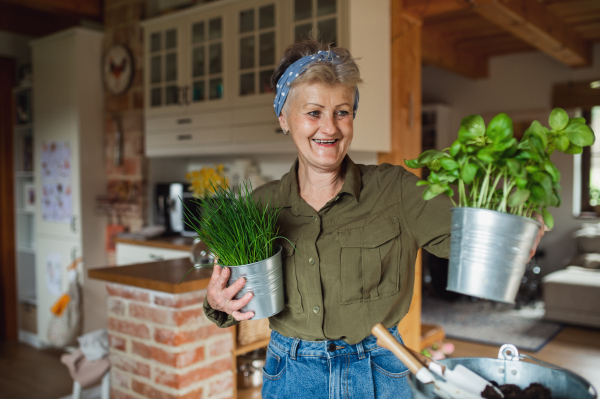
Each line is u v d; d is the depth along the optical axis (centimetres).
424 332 326
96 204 405
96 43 408
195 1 361
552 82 622
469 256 76
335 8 277
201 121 346
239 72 323
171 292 196
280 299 106
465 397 73
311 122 104
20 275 465
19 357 409
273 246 109
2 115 456
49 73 416
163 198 390
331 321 107
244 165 370
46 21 490
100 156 411
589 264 530
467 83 685
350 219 111
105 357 246
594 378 356
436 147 670
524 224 73
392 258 108
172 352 201
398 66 314
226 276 102
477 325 482
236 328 226
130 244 372
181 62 357
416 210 108
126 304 221
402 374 109
